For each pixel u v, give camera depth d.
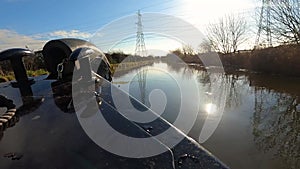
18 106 2.84
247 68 28.00
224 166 2.16
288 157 6.22
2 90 3.60
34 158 1.85
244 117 9.64
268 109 10.86
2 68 16.55
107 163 1.88
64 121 2.45
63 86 3.58
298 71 18.75
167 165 2.00
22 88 3.62
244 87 16.94
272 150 6.67
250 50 29.17
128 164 1.91
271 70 22.36
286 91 14.51
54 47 4.34
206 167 2.08
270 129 8.30
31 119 2.48
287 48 20.78
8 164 1.78
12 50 3.85
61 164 1.80
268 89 15.58
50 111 2.70
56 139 2.11
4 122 2.35
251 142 7.18
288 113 10.12
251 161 6.05
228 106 11.45
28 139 2.10
